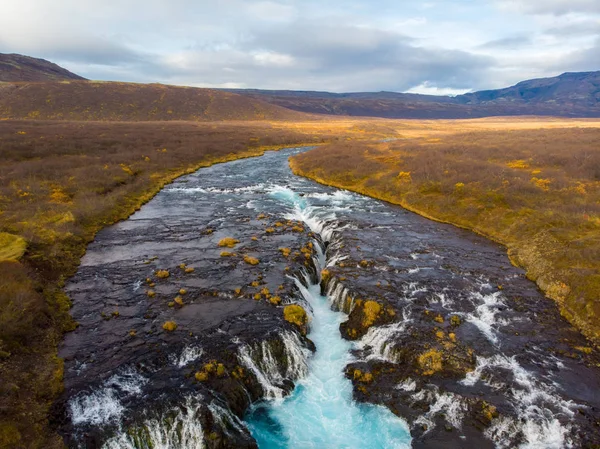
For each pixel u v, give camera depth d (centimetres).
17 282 2092
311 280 2759
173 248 3012
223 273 2577
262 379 1802
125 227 3512
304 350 1991
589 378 1714
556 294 2336
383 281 2508
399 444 1511
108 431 1394
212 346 1827
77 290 2345
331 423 1627
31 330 1830
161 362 1730
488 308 2245
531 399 1600
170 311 2130
